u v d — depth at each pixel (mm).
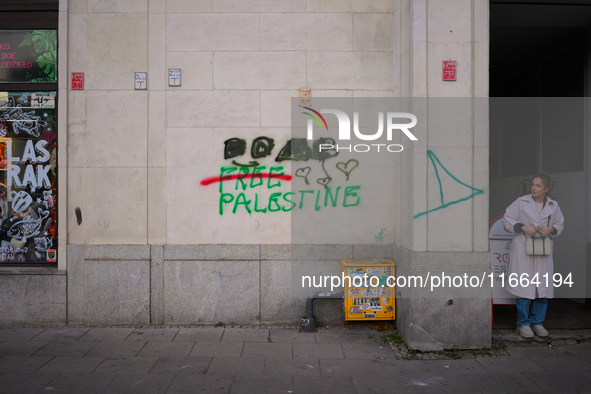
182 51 5613
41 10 5820
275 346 4898
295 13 5637
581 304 6473
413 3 4855
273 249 5586
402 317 5094
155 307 5562
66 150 5582
